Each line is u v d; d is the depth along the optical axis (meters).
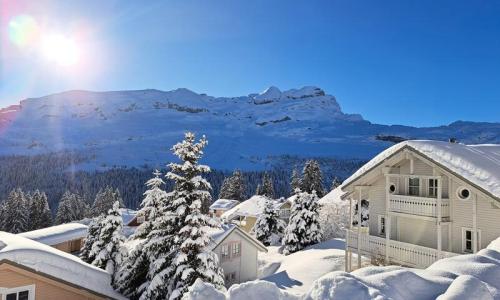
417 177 18.95
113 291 18.41
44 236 32.41
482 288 5.34
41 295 14.94
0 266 13.80
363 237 21.69
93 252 22.02
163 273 17.39
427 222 19.83
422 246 19.31
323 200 45.16
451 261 6.99
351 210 23.89
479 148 21.06
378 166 20.83
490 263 6.72
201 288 5.87
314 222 37.25
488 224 17.19
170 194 18.12
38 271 14.64
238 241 30.39
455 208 18.36
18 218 70.69
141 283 19.91
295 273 25.80
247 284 5.83
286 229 38.00
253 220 57.22
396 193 21.23
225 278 29.09
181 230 17.08
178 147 18.34
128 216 61.16
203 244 17.20
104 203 88.50
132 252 20.19
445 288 5.72
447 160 17.72
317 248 33.94
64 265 16.30
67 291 15.75
